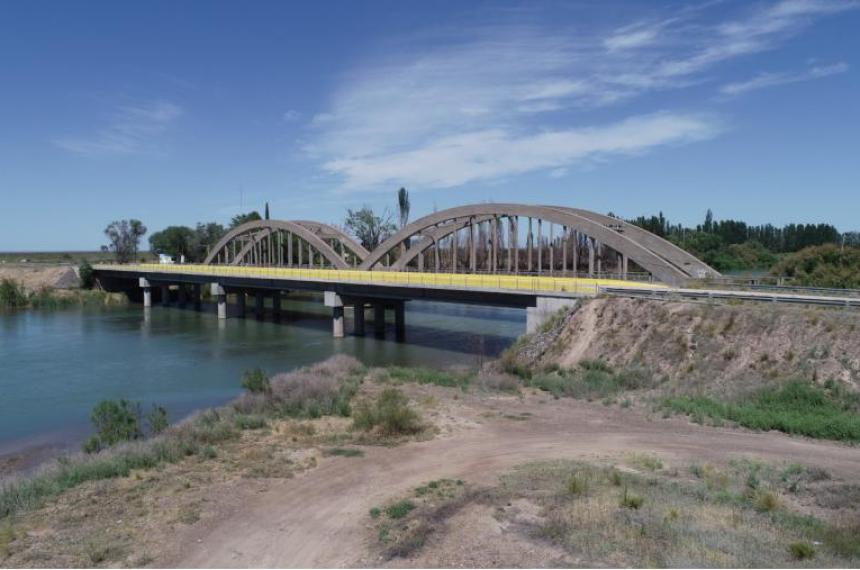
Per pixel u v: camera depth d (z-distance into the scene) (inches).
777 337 1070.4
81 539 539.5
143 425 1022.4
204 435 861.2
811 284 1761.8
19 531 557.6
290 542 530.3
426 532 526.6
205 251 5841.5
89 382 1501.0
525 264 3198.8
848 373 942.4
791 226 6156.5
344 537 536.1
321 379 1218.0
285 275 2659.9
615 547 470.3
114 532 555.2
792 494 607.2
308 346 2075.5
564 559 455.8
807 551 455.8
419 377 1306.6
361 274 2417.6
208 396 1352.1
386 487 666.8
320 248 3068.4
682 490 611.8
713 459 733.3
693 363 1120.8
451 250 2967.5
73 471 709.3
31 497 637.3
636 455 753.0
